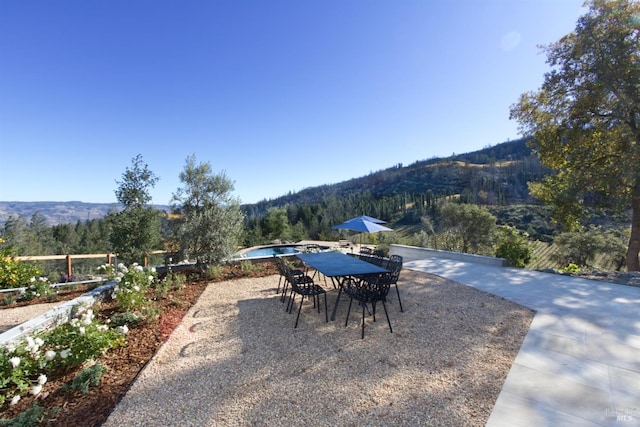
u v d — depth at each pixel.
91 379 2.77
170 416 2.34
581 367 2.89
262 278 7.17
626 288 5.63
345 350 3.44
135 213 7.87
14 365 2.47
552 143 11.16
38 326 3.80
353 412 2.35
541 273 7.04
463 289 5.75
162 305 5.09
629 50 8.84
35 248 19.78
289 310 4.87
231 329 4.11
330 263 5.17
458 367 2.99
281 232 27.28
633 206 10.12
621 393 2.47
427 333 3.85
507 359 3.10
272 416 2.33
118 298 4.78
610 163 9.92
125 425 2.24
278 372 2.98
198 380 2.85
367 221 9.61
